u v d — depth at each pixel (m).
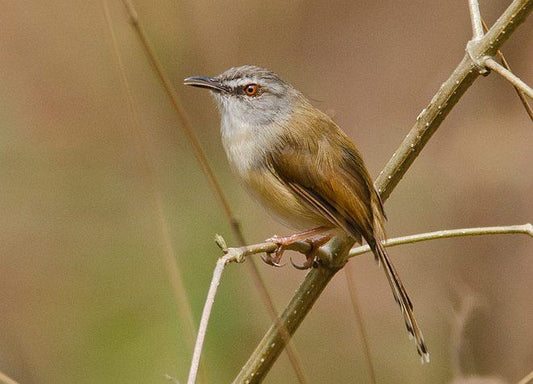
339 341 13.16
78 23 14.69
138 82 14.31
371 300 13.51
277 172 8.19
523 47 14.72
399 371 12.80
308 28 15.78
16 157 14.27
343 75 15.75
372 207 7.89
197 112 14.41
